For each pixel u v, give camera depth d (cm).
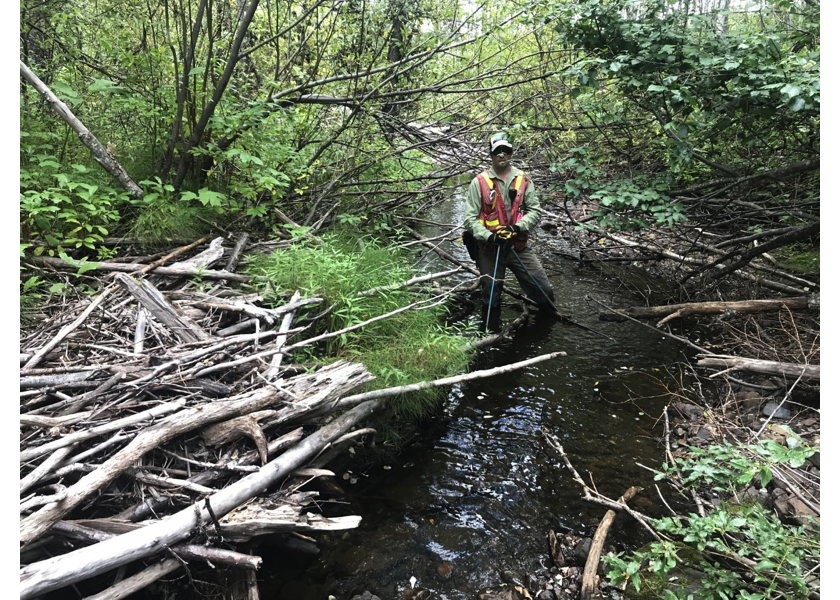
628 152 585
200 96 502
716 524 195
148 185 465
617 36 479
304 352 354
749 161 537
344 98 607
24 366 262
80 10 491
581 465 325
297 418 272
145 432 221
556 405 393
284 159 497
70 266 378
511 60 777
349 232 584
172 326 309
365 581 240
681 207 472
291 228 521
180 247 445
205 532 204
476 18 595
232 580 213
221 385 269
